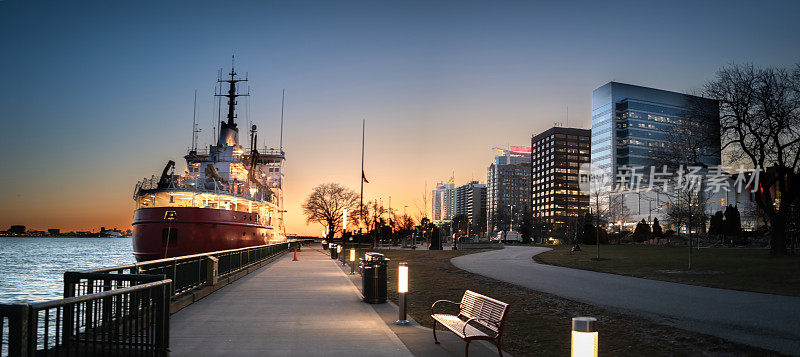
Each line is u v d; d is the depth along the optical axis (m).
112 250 181.62
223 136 50.16
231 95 56.16
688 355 8.71
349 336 9.88
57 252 150.38
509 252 51.62
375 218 100.12
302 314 12.59
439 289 19.53
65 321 7.05
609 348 9.37
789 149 36.12
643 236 81.12
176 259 13.35
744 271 24.12
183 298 13.69
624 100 180.12
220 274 19.98
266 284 20.17
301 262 36.91
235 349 8.70
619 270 26.48
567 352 9.11
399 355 8.38
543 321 12.37
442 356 8.32
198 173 48.31
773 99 35.19
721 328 10.89
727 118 37.16
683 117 41.81
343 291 17.66
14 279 57.59
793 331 10.54
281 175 62.81
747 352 8.75
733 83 36.28
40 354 6.36
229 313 12.67
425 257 43.78
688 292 17.41
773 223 36.84
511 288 19.31
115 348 7.06
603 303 14.91
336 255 43.03
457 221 159.00
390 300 16.30
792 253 38.06
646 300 15.48
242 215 40.12
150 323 7.62
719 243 65.81
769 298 15.73
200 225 36.28
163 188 38.34
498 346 7.66
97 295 5.81
